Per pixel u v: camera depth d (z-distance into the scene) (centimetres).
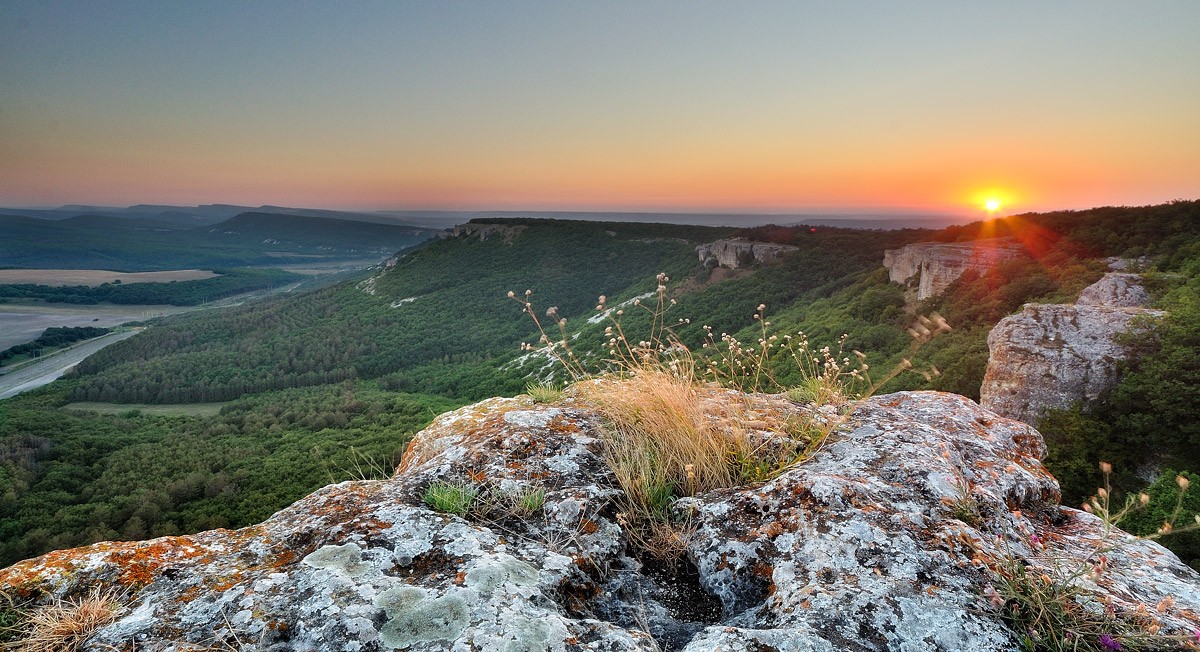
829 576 190
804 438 320
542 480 275
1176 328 1855
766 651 151
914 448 290
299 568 191
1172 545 1155
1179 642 150
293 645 155
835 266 9344
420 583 185
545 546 222
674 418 313
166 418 10381
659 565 234
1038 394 2036
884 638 158
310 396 11044
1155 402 1733
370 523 221
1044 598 168
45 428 9006
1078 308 2170
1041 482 288
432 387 10806
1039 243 4831
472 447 309
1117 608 165
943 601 171
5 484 6253
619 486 278
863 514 219
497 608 170
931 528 211
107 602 177
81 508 5544
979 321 4072
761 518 237
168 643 155
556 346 465
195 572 195
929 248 5825
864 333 4322
